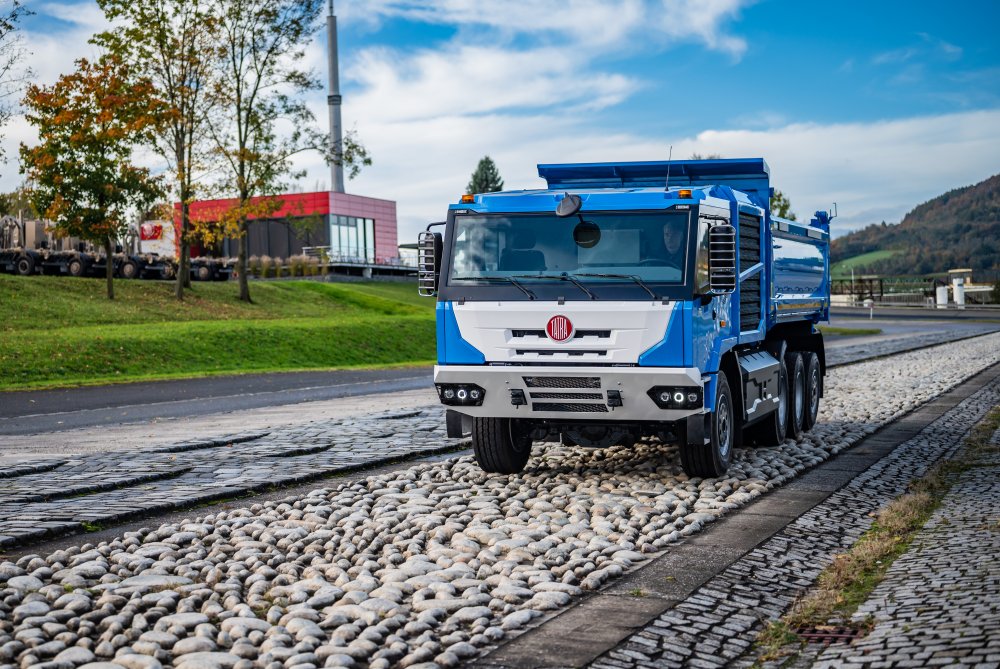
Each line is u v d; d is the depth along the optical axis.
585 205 9.91
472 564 7.16
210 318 45.19
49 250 49.78
